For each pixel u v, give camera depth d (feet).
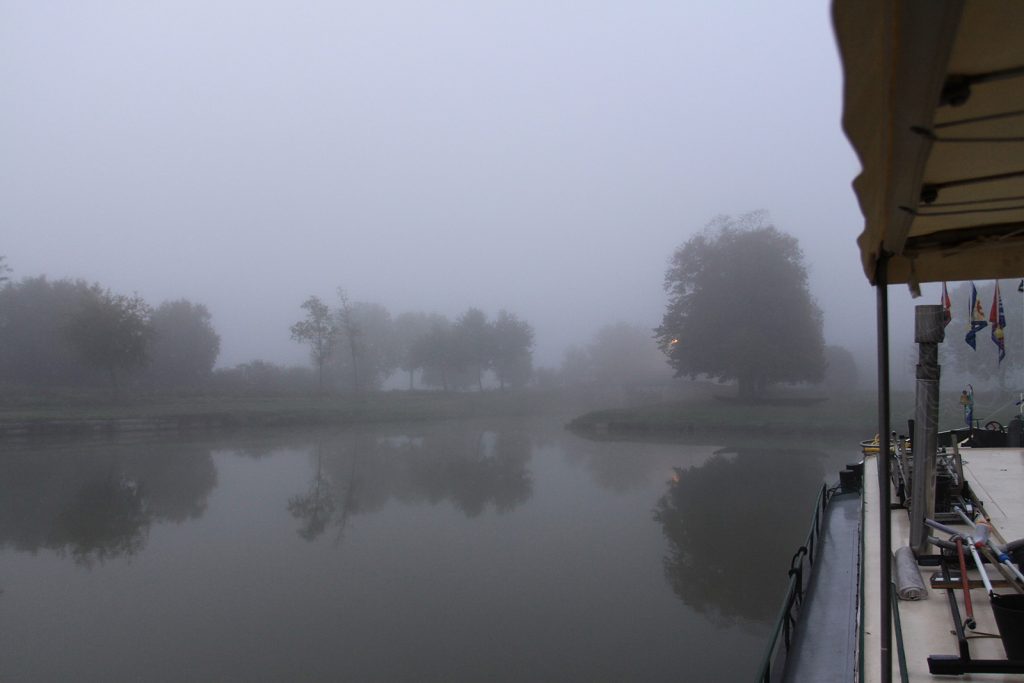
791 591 22.02
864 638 14.05
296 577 44.01
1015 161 5.80
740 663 31.40
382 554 49.70
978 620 14.15
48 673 30.86
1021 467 29.32
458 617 36.91
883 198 6.09
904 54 4.03
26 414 135.03
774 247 171.22
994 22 4.18
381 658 32.14
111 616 37.70
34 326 186.29
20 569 46.60
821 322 178.40
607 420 158.92
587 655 32.19
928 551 17.08
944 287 16.93
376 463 95.30
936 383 16.93
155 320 210.38
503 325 249.55
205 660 32.12
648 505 66.13
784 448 115.34
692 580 43.14
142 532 56.34
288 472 86.79
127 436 127.75
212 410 154.51
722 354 171.42
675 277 184.75
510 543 52.21
